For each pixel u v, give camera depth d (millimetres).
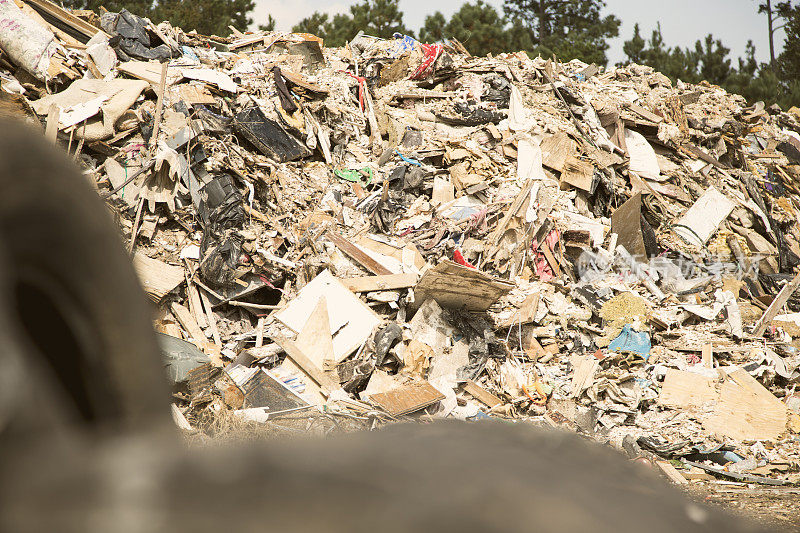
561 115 21188
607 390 14812
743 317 17547
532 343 15516
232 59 18516
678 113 23359
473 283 15117
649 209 20125
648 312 16359
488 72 21594
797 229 23031
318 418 11117
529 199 17516
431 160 18906
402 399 13102
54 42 15078
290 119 17375
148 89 15719
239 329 14531
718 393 14734
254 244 14867
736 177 23172
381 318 15188
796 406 15195
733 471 12797
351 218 17000
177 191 14625
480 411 13680
